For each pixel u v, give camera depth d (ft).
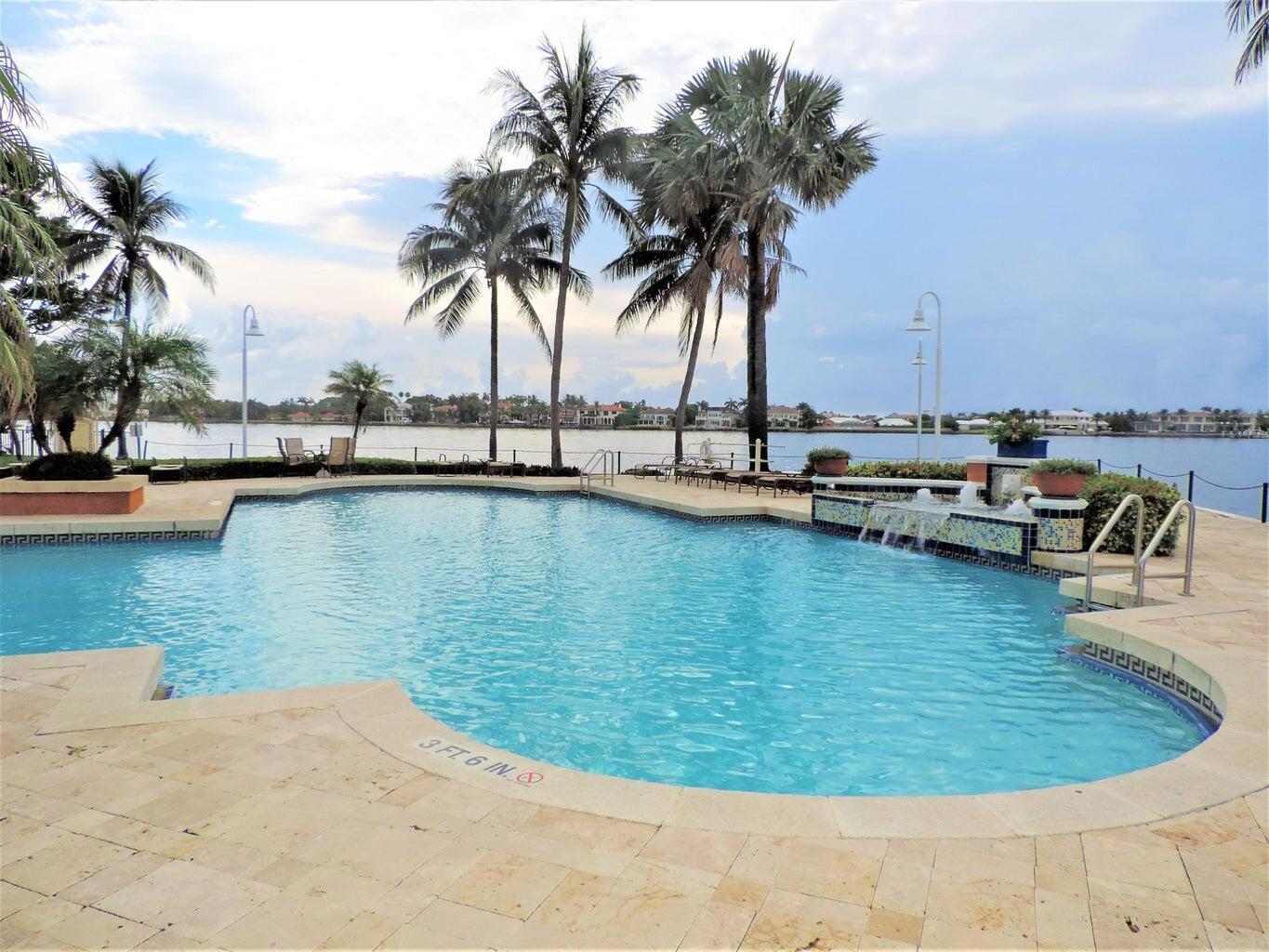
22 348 36.63
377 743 10.99
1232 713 12.09
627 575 27.73
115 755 10.55
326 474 59.62
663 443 139.95
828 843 8.36
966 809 9.14
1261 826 8.75
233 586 25.76
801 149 54.49
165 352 56.29
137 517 34.42
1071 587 22.16
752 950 6.54
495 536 36.32
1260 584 22.12
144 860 7.94
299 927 6.82
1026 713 14.93
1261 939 6.73
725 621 21.54
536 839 8.41
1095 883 7.61
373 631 20.53
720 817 8.91
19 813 8.93
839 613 22.39
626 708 15.21
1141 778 9.96
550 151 64.85
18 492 34.32
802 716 14.79
